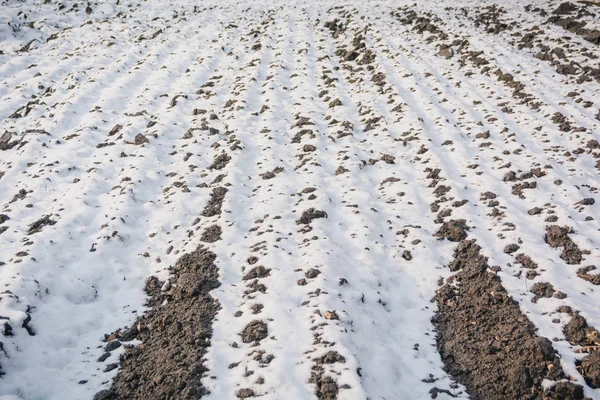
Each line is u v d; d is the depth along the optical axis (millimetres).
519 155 8453
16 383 4371
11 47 16297
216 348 4844
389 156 8977
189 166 8891
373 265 6129
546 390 4211
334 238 6668
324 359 4461
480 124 9906
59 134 10359
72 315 5461
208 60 14812
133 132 10234
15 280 5605
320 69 14094
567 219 6465
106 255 6531
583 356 4445
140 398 4363
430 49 15344
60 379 4594
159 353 4902
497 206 7129
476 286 5676
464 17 19266
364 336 4910
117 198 7762
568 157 8180
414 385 4441
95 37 17391
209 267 6191
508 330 4945
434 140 9430
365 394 4062
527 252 6020
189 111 11344
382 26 18391
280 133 10125
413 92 11859
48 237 6633
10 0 19625
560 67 12445
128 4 22062
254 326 5055
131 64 14742
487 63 13336
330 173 8516
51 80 13398
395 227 6980
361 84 12719
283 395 4137
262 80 13211
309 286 5562
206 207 7660
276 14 21266
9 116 11336
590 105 10125
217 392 4289
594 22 16266
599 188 7184
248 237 6801
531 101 10656
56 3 20594
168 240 6941
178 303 5688
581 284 5406
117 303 5789
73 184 8281
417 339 5086
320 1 23953
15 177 8695
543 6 20141
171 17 20672
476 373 4574
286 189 7941
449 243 6566
